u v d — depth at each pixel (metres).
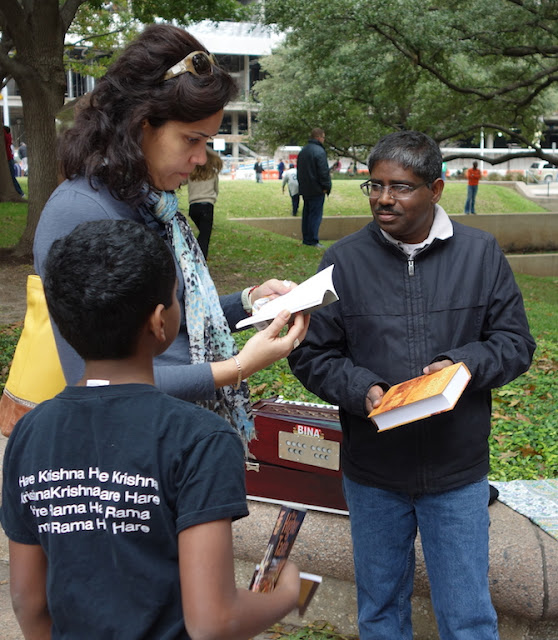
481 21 13.20
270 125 15.33
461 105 15.45
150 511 1.42
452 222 2.58
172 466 1.43
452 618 2.46
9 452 1.55
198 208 11.54
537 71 16.20
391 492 2.53
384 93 14.71
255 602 1.46
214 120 2.04
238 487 1.43
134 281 1.47
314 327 2.54
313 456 3.28
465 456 2.46
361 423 2.53
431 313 2.47
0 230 14.94
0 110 59.69
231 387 2.31
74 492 1.45
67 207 2.01
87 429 1.48
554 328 9.16
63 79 12.44
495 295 2.49
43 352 2.22
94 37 23.31
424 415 2.16
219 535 1.39
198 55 1.98
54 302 1.51
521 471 4.52
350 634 3.30
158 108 1.96
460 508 2.46
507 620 3.10
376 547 2.57
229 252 13.63
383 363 2.51
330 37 12.94
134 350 1.53
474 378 2.33
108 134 1.98
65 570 1.45
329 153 15.95
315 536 3.25
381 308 2.50
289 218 20.38
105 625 1.42
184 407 1.50
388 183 2.41
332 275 2.55
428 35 12.57
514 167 61.47
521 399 5.86
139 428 1.46
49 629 1.60
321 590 3.32
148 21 14.47
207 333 2.24
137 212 2.10
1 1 11.60
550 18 13.21
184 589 1.38
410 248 2.51
